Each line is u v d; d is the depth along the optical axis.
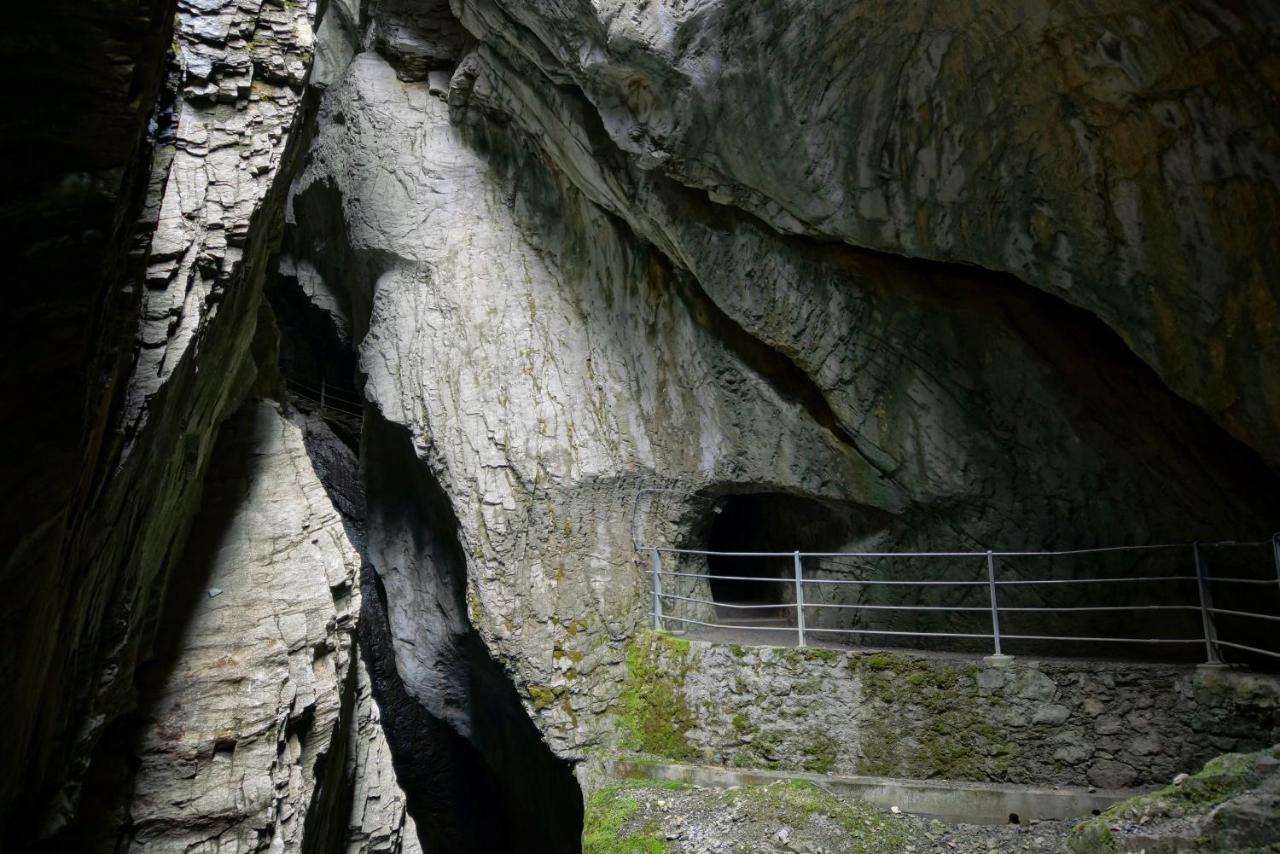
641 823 5.78
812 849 5.11
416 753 12.39
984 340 6.74
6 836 2.71
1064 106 5.10
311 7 5.49
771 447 7.77
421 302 8.87
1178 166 4.85
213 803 3.61
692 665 6.95
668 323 8.33
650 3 6.10
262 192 4.52
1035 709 5.52
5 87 1.91
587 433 8.11
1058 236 5.46
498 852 11.70
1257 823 3.42
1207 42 4.43
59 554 2.37
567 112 7.84
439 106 9.89
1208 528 6.10
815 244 7.04
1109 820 3.92
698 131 6.59
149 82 2.46
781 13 5.68
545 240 9.03
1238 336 4.94
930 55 5.40
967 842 5.06
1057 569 6.71
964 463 6.89
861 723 6.00
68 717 3.15
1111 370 6.33
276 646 4.54
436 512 9.58
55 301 2.04
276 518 5.68
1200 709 5.04
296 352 15.41
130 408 3.20
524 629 7.41
